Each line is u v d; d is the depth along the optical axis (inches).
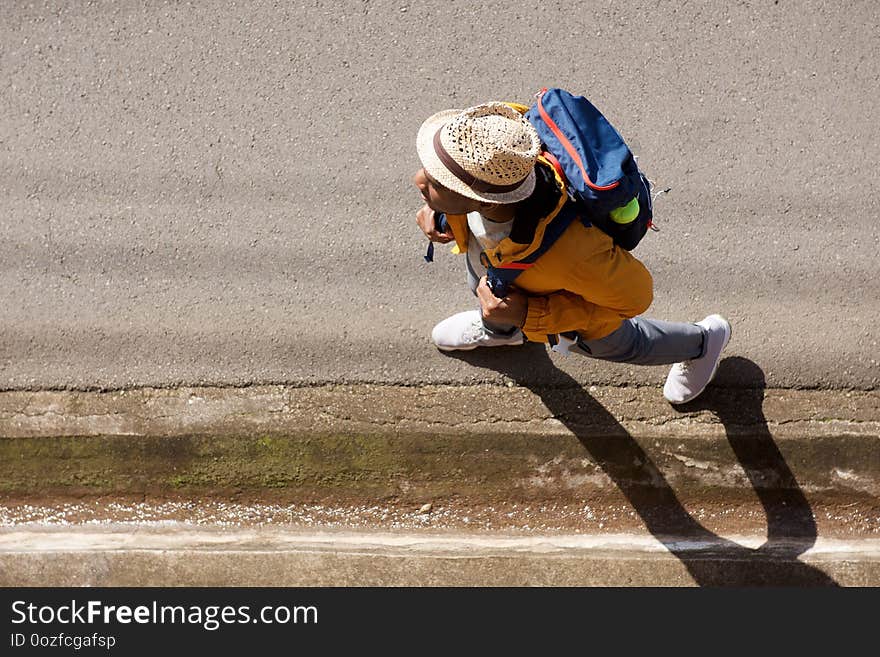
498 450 254.5
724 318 258.4
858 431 252.2
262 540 252.7
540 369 255.0
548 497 255.0
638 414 253.4
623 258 157.0
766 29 270.8
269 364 258.5
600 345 193.6
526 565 243.6
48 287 261.6
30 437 258.2
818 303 258.4
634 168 143.4
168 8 274.5
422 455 255.1
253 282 261.1
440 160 138.0
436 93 270.4
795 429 252.7
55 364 259.6
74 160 266.8
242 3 274.4
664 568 243.0
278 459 256.7
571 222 146.2
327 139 267.3
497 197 136.5
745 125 266.4
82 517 259.6
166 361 259.1
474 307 259.1
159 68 271.7
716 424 253.1
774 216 261.6
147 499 259.0
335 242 262.1
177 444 256.8
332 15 273.4
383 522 257.3
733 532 252.4
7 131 268.8
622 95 269.3
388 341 258.2
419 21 273.0
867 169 263.1
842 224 260.7
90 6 274.5
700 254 261.0
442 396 255.9
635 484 254.1
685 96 268.8
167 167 266.4
